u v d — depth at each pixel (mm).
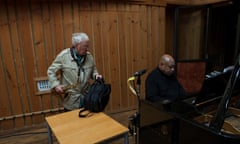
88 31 3057
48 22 2811
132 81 2059
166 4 3613
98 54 3182
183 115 1279
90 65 2145
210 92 1523
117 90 3436
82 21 2994
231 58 3936
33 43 2777
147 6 3424
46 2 2758
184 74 3518
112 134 1427
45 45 2846
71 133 1447
